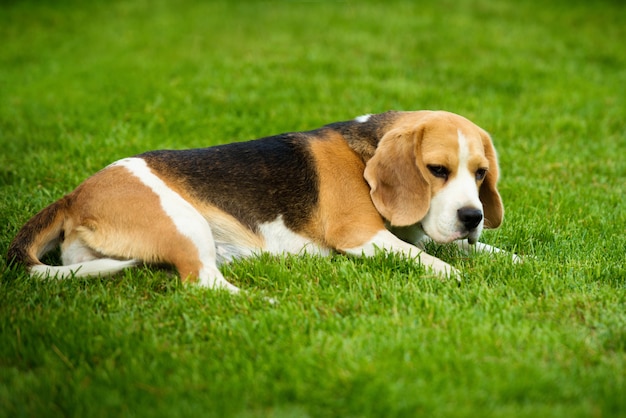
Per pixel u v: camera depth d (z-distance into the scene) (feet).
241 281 17.93
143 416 12.02
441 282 17.19
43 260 19.08
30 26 55.26
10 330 14.90
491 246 19.86
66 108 35.06
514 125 32.81
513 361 13.39
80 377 13.33
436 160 17.80
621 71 43.78
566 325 15.05
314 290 16.74
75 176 25.07
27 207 22.02
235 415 12.01
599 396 12.30
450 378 12.87
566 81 40.50
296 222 19.06
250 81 38.34
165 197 17.92
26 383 13.07
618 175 27.43
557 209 23.24
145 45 48.75
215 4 61.72
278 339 14.46
